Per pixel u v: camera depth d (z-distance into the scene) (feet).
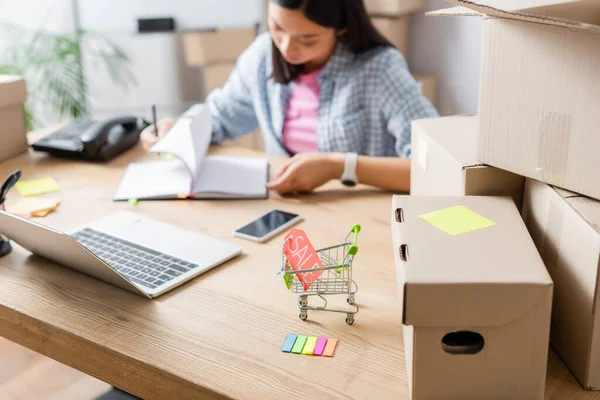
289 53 5.60
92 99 10.28
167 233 4.14
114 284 3.59
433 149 3.82
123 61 10.02
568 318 2.82
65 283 3.65
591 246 2.57
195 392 2.82
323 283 3.22
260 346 3.03
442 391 2.65
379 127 6.09
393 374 2.83
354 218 4.39
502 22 3.05
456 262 2.63
